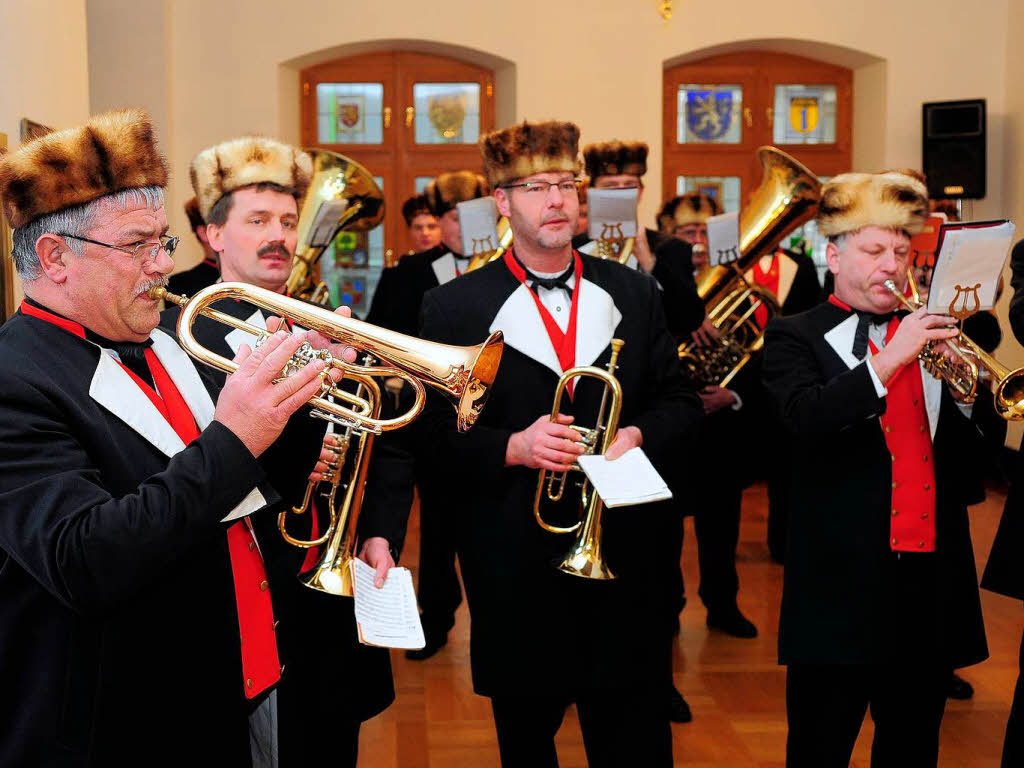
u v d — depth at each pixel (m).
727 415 3.96
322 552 2.03
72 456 1.38
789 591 2.39
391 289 4.58
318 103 7.91
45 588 1.39
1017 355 6.73
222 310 2.18
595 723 2.34
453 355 1.68
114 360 1.50
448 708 3.41
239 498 1.40
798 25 7.61
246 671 1.58
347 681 1.99
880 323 2.48
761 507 6.33
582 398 2.37
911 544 2.30
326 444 1.90
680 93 8.06
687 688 3.52
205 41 7.36
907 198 2.39
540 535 2.31
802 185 3.48
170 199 7.31
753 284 3.77
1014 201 7.43
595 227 3.07
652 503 2.36
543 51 7.54
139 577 1.33
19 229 1.47
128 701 1.41
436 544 3.91
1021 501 2.24
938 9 7.61
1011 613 4.20
